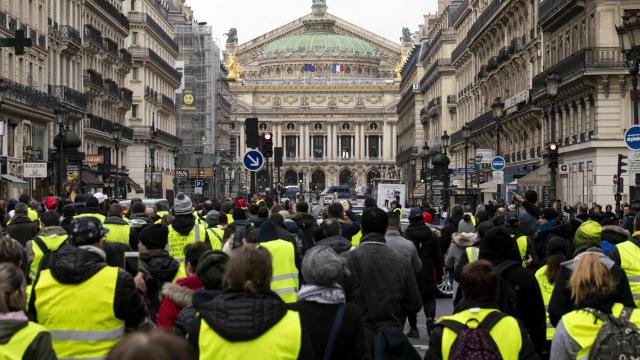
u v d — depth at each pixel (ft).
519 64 247.50
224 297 30.96
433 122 436.76
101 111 292.81
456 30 373.61
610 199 180.75
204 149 474.08
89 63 274.16
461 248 69.72
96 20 283.59
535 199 83.46
